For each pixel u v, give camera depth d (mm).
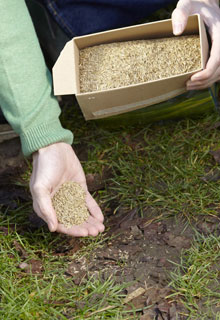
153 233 1185
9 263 1136
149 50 1224
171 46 1222
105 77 1211
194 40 1219
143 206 1237
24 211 1257
